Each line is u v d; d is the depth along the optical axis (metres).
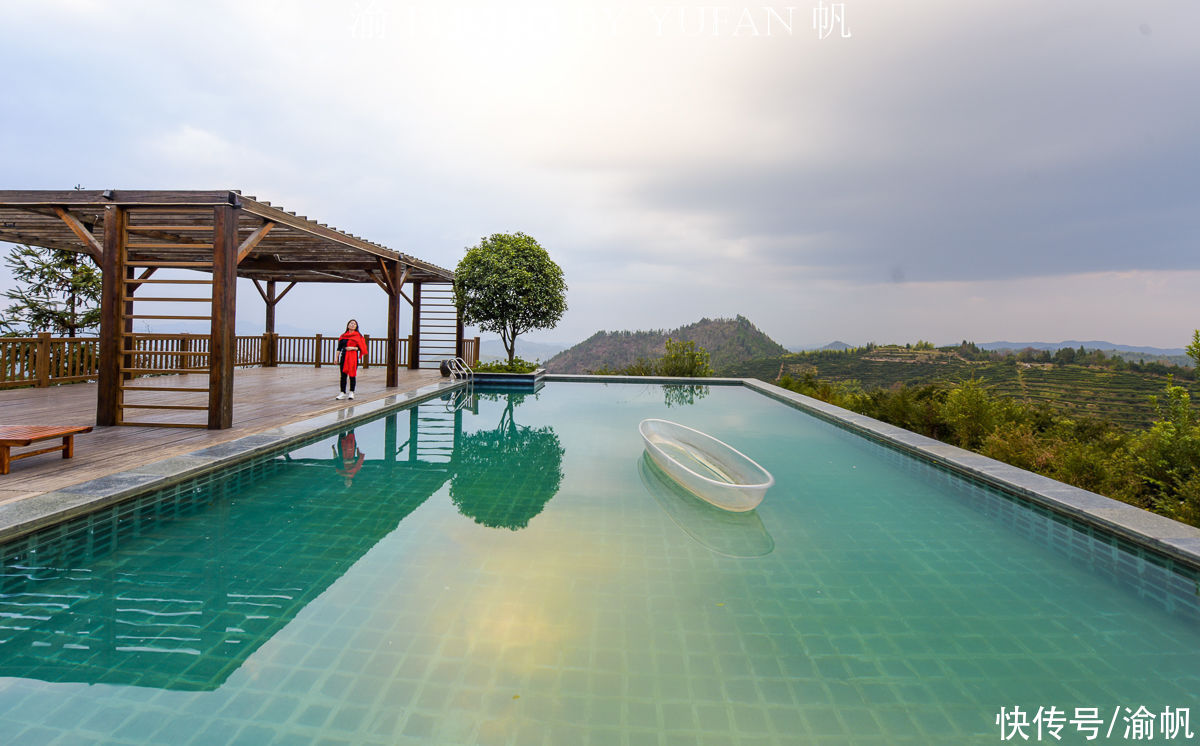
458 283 13.73
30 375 8.86
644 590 2.66
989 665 2.09
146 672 1.91
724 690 1.88
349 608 2.41
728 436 7.06
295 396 8.79
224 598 2.50
